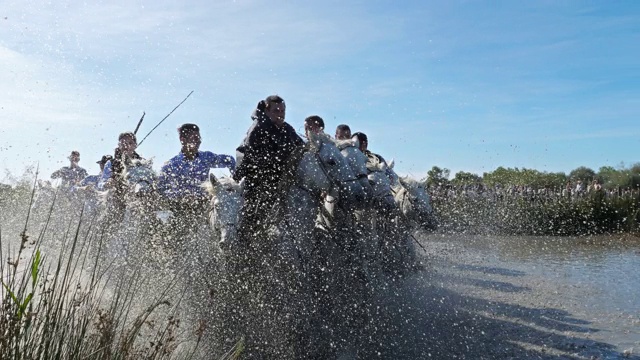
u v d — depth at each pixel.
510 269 11.83
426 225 8.72
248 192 6.02
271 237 5.73
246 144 6.20
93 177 10.63
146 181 6.79
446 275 10.32
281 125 6.36
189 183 6.99
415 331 6.43
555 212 19.98
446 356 5.68
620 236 19.06
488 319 7.21
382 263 7.41
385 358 5.57
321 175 5.91
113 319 3.91
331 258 6.22
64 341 3.45
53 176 12.32
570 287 9.70
